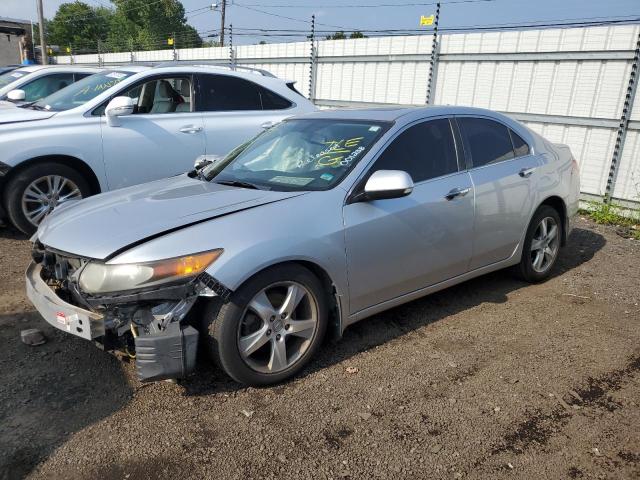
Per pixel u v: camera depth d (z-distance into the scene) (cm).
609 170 840
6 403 313
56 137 586
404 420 307
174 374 298
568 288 513
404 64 1110
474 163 443
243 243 309
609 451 285
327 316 355
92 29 6750
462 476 266
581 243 676
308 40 1305
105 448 279
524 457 279
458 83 1022
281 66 1400
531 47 907
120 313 297
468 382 346
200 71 701
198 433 293
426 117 425
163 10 6178
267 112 740
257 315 323
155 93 675
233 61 1563
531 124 929
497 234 454
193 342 299
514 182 464
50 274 343
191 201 350
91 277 300
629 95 801
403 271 388
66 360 358
